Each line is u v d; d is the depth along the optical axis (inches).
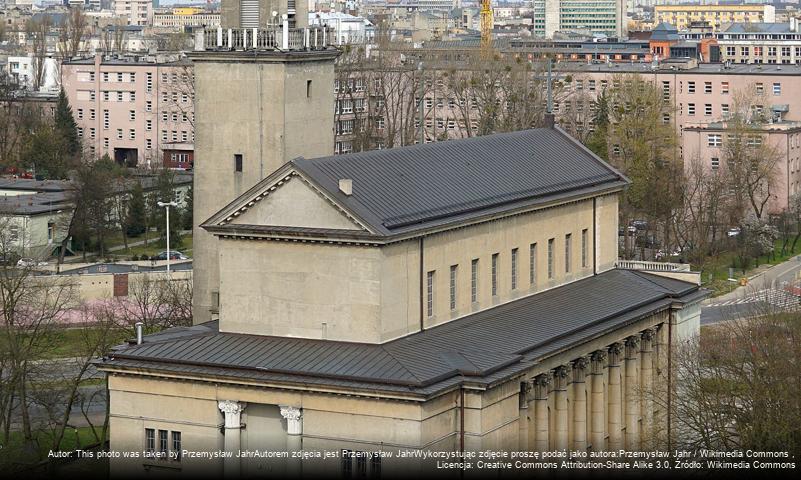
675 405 7101.4
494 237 6865.2
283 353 6127.0
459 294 6643.7
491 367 6048.2
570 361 6776.6
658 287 7780.5
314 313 6230.3
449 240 6535.4
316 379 5910.4
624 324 7185.0
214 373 6028.5
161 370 6097.4
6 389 7332.7
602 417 7111.2
